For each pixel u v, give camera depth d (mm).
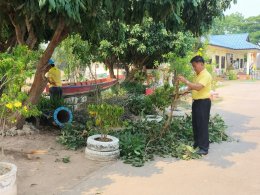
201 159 4188
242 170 3787
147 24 9453
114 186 3268
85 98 7832
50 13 3707
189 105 8547
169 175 3594
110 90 9367
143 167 3850
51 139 4910
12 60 3002
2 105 3469
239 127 6316
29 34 5168
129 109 7129
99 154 4055
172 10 3904
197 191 3172
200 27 5039
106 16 4832
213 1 4848
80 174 3629
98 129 4938
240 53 27016
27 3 3449
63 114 5875
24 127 5094
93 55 9945
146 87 11086
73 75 10078
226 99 10766
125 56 10992
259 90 14203
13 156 4039
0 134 4824
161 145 4594
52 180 3430
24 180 3400
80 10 4113
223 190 3203
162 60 11203
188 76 6223
